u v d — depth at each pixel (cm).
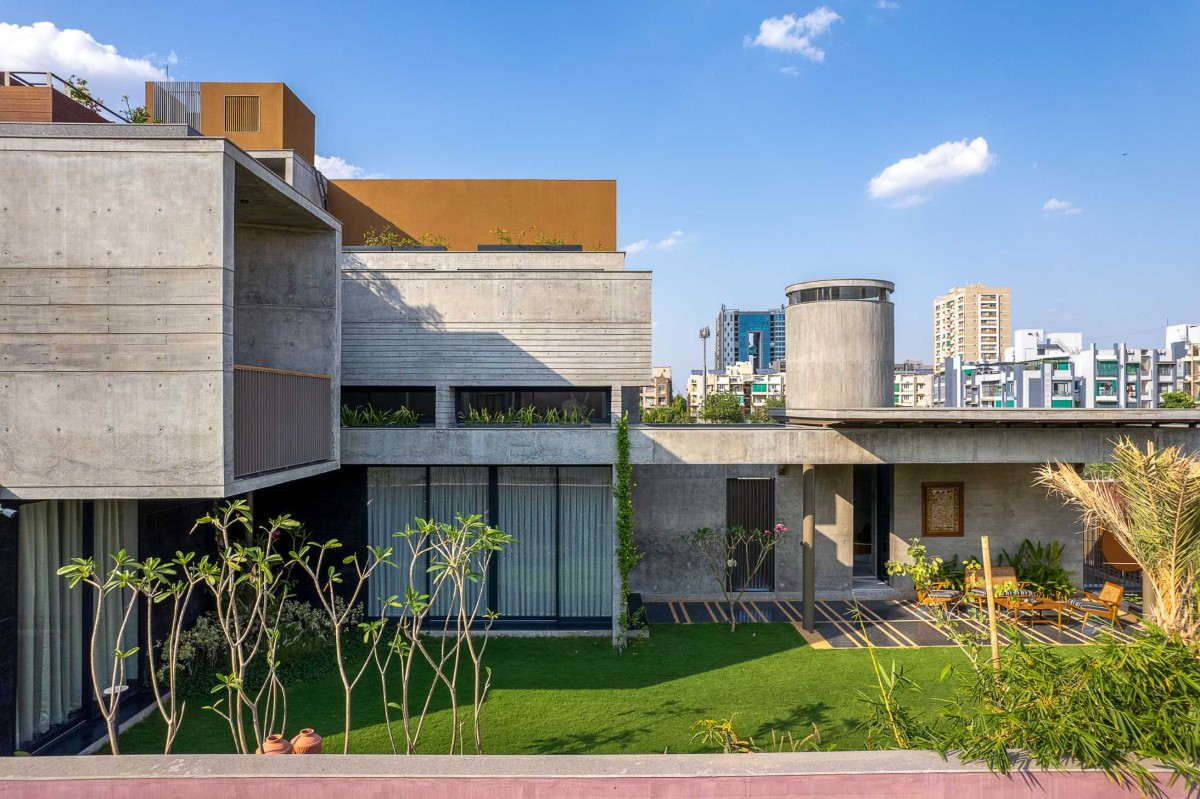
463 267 1614
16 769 455
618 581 1194
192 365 752
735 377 12662
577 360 1333
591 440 1217
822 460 1231
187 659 960
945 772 462
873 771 460
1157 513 751
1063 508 1574
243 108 1939
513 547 1304
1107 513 845
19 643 755
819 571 1548
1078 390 8600
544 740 820
